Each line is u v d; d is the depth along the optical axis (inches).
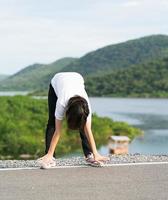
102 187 230.7
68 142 2359.7
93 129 2812.5
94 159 272.7
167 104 7377.0
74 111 230.8
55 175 254.4
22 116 2822.3
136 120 3969.0
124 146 2065.7
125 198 212.5
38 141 2320.4
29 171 263.6
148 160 297.1
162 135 2805.1
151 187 231.6
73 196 214.5
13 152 2123.5
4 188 227.3
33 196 213.9
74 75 261.6
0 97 3024.1
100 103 7706.7
